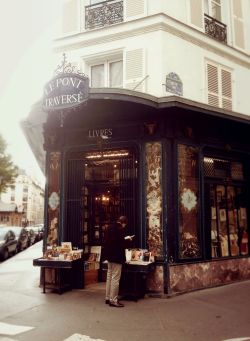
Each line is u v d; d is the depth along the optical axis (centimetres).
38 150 1360
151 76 972
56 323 641
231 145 1036
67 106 815
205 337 567
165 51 974
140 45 995
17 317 679
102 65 1080
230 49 1160
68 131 970
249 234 1085
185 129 916
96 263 973
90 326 623
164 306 750
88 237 973
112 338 565
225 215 1030
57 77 827
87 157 964
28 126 1040
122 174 915
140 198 884
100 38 1047
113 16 1050
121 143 919
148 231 870
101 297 829
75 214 945
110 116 915
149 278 847
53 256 867
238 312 704
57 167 975
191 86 1026
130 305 760
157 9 995
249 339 555
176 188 878
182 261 872
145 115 894
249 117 991
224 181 1028
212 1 1181
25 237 2289
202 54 1073
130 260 823
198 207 927
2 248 1661
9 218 6525
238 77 1184
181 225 883
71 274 918
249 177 1091
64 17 1105
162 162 873
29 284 1011
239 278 1016
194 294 853
